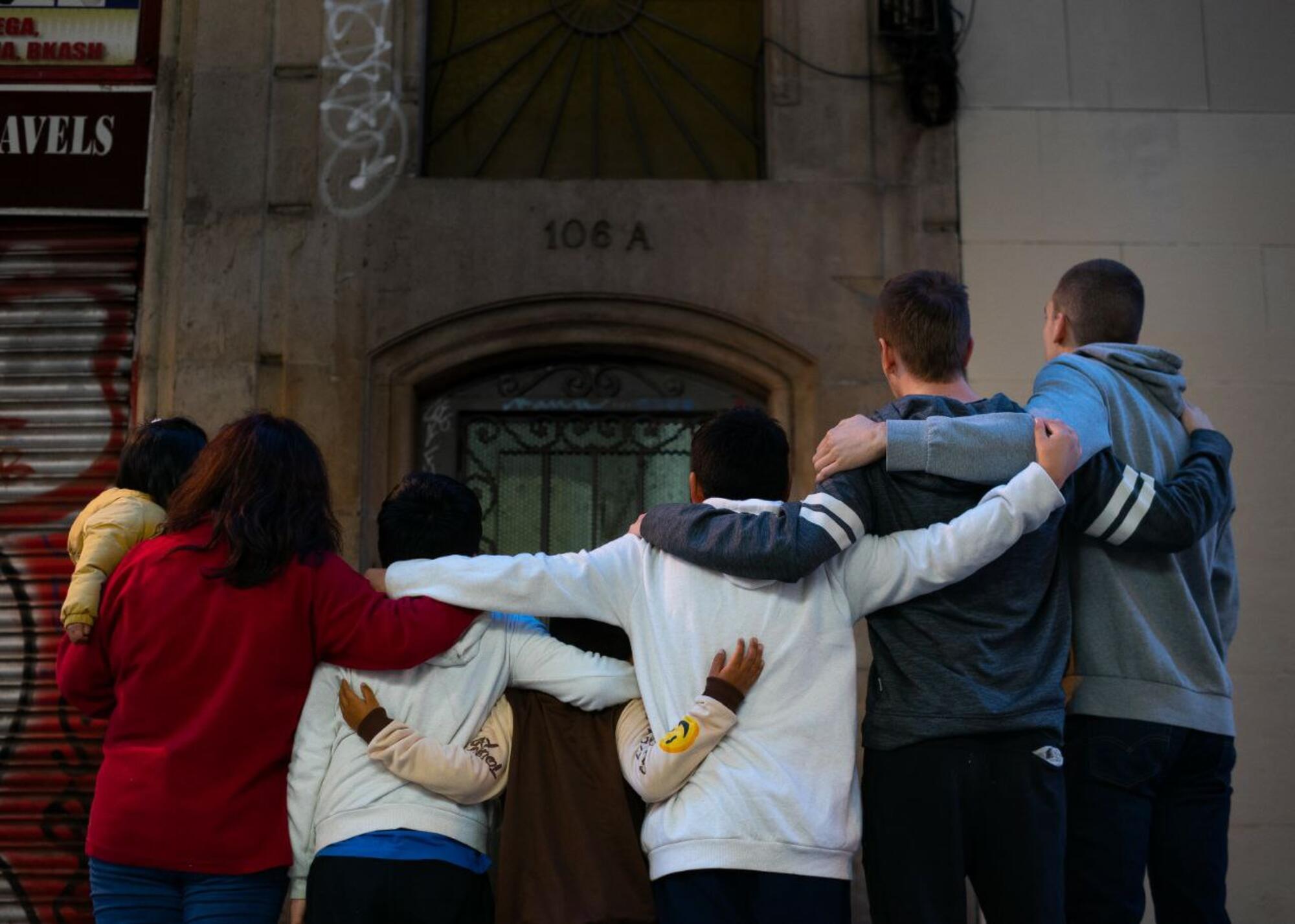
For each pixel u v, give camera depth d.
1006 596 2.73
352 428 5.45
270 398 5.51
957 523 2.67
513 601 2.78
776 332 5.56
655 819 2.68
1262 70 5.81
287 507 2.80
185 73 5.79
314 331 5.53
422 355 5.54
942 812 2.65
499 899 2.70
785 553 2.62
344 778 2.73
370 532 5.39
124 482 3.44
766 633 2.70
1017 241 5.66
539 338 5.57
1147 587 3.02
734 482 2.92
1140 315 3.41
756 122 5.98
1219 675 3.04
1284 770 5.25
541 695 2.87
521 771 2.78
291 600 2.74
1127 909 2.92
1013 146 5.73
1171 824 3.07
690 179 5.89
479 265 5.58
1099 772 2.95
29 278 5.68
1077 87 5.79
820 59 5.79
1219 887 3.04
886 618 2.80
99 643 2.83
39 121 5.75
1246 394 5.55
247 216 5.63
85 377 5.61
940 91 5.66
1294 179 5.73
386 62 5.75
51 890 5.22
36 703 5.36
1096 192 5.70
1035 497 2.63
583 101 6.01
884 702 2.77
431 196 5.63
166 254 5.64
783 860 2.56
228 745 2.65
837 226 5.65
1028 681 2.71
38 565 5.48
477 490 5.64
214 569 2.72
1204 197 5.71
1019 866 2.64
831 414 5.51
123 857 2.59
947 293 3.04
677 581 2.77
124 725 2.69
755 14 6.07
